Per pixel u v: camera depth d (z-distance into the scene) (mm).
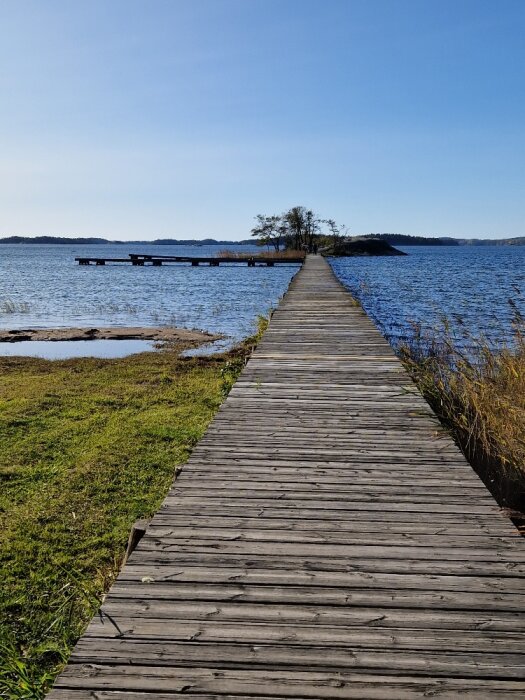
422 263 55562
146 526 2873
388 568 2467
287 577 2393
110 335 14586
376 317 14984
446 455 3852
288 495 3211
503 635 2033
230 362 9789
